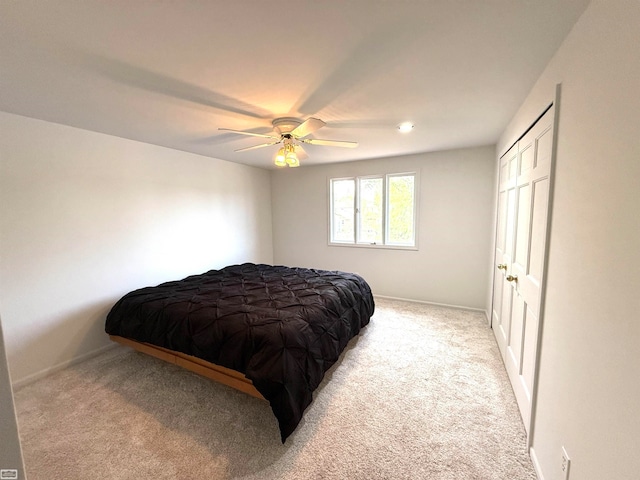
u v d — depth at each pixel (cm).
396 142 321
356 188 446
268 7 104
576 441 108
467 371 237
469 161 363
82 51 132
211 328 202
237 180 445
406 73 157
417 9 107
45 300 237
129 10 104
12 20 108
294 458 156
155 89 174
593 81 102
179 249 355
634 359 77
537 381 153
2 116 212
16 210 220
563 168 128
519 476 144
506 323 244
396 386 218
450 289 393
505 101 198
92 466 152
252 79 162
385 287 439
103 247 276
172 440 169
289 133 229
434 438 168
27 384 226
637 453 75
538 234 164
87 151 262
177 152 349
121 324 247
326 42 128
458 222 378
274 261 535
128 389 218
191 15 108
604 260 93
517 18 112
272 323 195
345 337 243
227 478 145
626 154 82
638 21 77
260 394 185
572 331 115
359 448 162
